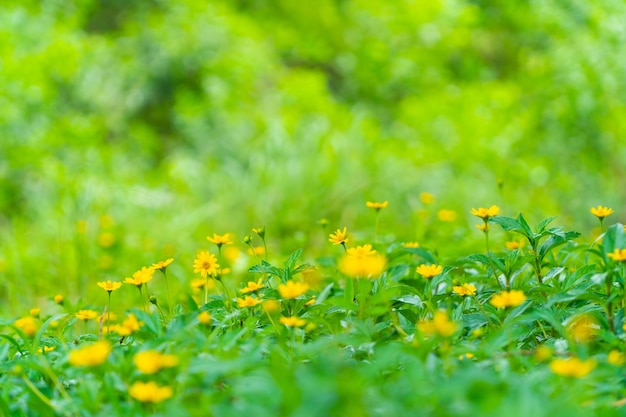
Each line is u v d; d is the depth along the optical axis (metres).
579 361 1.75
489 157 7.24
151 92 9.45
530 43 8.94
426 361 1.82
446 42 9.02
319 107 8.45
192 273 4.86
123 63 8.75
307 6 10.50
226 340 2.00
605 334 1.99
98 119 8.29
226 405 1.69
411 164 7.05
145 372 1.75
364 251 2.35
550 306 2.27
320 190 6.46
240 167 7.57
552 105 7.62
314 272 3.12
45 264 5.36
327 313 2.45
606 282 2.13
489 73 8.99
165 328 2.21
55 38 7.22
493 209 2.47
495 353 2.00
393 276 2.71
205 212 6.32
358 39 9.56
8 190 6.96
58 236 5.67
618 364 1.90
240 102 8.82
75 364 1.78
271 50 9.75
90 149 7.28
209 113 8.63
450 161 7.29
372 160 6.80
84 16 8.59
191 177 6.96
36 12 7.58
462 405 1.53
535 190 6.91
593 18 6.81
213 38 9.02
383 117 9.47
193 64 9.09
